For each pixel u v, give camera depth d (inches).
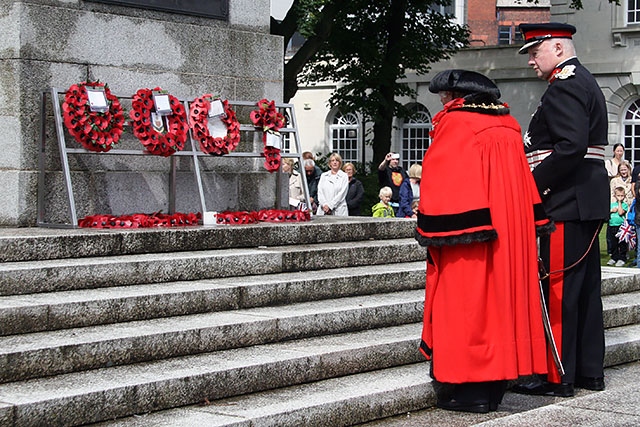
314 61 1503.4
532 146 358.0
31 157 438.6
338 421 303.1
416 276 425.1
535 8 2561.5
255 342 337.4
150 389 284.4
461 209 315.6
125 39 471.2
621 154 1027.9
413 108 1969.7
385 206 799.7
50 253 363.3
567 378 354.6
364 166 1562.5
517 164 328.8
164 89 486.6
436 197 320.5
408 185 833.5
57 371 289.9
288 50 1948.8
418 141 1967.3
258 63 527.2
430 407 333.7
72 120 435.5
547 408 314.2
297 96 2084.2
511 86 1843.0
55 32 446.0
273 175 538.0
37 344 291.0
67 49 450.3
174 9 493.7
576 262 353.4
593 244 361.1
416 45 1504.7
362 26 1471.5
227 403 297.7
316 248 426.6
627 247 871.7
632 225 853.8
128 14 475.8
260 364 310.8
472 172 318.7
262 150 528.4
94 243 374.9
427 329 331.9
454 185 318.3
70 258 368.5
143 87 478.3
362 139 2034.9
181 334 317.7
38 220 438.3
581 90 345.7
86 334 308.0
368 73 1483.8
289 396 307.3
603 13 1731.1
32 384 279.1
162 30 486.0
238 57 518.6
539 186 351.3
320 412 298.2
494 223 319.6
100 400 273.3
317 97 2064.5
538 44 358.0
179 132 473.1
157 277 366.0
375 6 1466.5
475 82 331.3
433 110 1937.7
